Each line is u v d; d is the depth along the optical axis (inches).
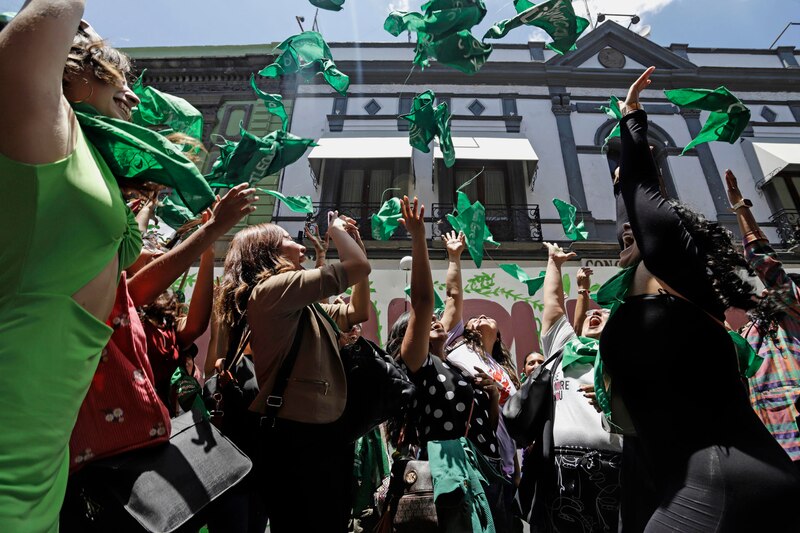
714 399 52.2
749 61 492.1
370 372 78.7
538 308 306.7
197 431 64.4
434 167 443.2
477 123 459.5
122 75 54.1
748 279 59.6
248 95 471.8
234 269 85.0
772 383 102.8
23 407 36.4
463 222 139.8
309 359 71.3
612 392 67.5
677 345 54.6
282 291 70.9
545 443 100.8
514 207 425.7
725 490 46.9
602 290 67.6
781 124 457.1
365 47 487.5
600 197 435.2
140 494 54.4
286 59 121.5
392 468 91.7
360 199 435.5
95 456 54.1
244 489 75.9
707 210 426.3
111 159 47.7
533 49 494.9
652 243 58.0
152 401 59.5
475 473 86.2
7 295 37.2
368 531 117.4
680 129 458.9
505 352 153.3
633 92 68.6
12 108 34.9
